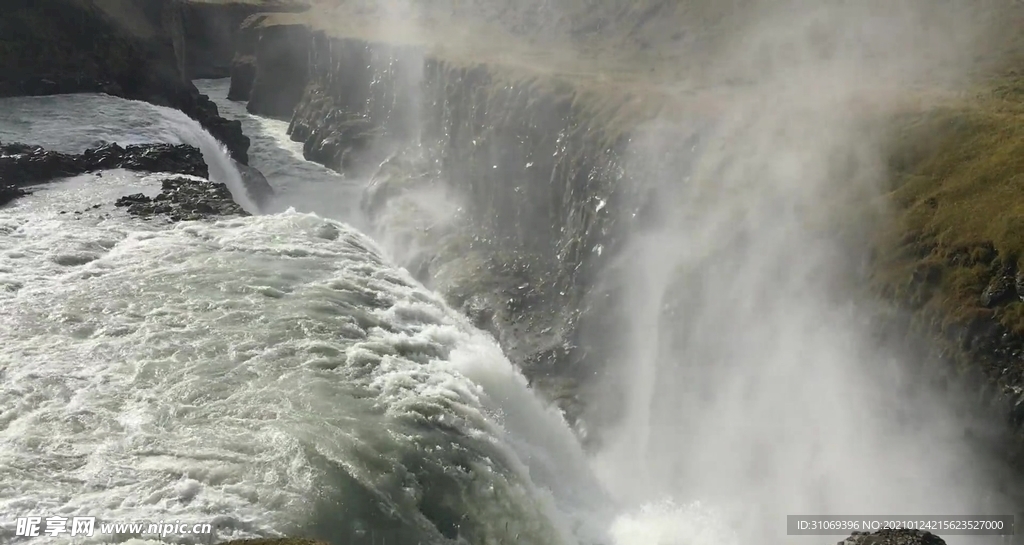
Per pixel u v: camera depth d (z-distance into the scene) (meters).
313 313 16.66
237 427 13.10
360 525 11.67
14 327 15.74
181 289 17.52
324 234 21.30
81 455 12.30
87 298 16.97
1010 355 18.86
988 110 25.39
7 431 12.73
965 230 21.09
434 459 13.13
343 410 13.68
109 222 21.36
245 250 19.75
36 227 20.73
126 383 14.14
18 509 11.05
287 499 11.65
